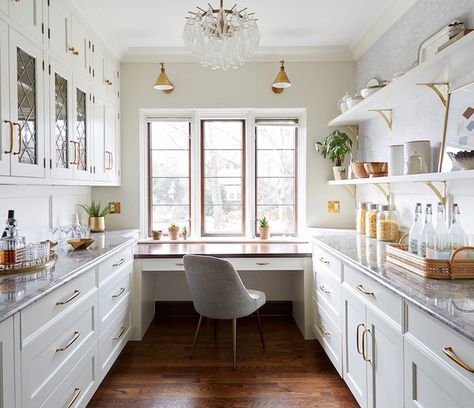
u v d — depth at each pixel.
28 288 1.35
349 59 3.19
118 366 2.39
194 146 3.31
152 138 3.37
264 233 3.28
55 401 1.47
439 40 1.89
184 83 3.18
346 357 1.99
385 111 2.52
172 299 3.35
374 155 2.80
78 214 2.89
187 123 3.36
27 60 1.70
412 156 1.84
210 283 2.27
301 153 3.33
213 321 3.20
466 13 1.69
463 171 1.41
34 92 1.75
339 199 3.23
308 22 2.62
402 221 2.37
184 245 3.10
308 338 2.78
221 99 3.18
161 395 2.06
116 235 2.81
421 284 1.37
